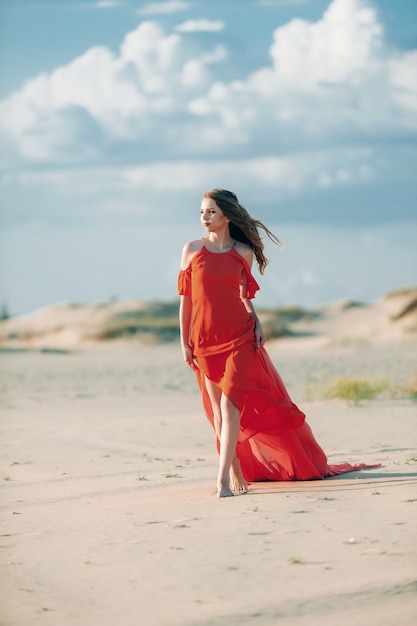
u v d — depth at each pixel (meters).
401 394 16.11
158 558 4.74
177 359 42.03
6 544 5.25
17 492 7.29
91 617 3.90
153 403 17.73
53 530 5.59
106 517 5.89
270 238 7.09
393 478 6.89
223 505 6.06
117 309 88.62
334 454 8.98
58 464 9.08
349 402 14.95
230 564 4.55
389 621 3.66
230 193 7.00
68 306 91.38
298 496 6.29
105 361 39.94
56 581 4.45
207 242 7.06
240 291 7.03
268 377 6.96
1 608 4.05
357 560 4.49
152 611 3.93
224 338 6.84
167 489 7.02
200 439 11.06
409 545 4.71
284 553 4.70
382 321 75.38
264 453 7.17
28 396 20.39
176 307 89.94
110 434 11.94
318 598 3.96
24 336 82.62
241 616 3.80
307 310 94.88
